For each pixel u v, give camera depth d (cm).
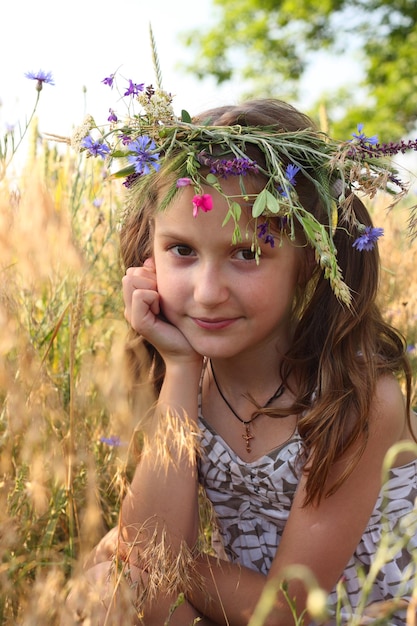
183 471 186
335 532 185
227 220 163
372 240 176
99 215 278
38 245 168
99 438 205
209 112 202
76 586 144
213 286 175
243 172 168
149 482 185
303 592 181
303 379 197
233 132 179
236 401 201
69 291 230
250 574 188
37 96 199
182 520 186
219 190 165
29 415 166
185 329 187
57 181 283
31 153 261
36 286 189
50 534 182
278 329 196
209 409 205
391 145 172
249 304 177
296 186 185
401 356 201
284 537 187
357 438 183
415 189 321
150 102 176
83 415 195
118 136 179
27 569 165
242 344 182
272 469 193
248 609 184
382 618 120
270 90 1542
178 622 184
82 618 142
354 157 175
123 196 258
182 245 180
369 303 196
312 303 196
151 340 191
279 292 181
